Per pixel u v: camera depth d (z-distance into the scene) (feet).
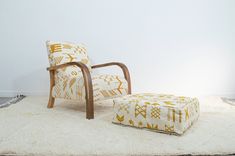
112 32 11.10
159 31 11.02
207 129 5.48
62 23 11.07
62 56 8.06
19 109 7.80
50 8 11.00
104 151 4.15
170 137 4.90
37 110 7.68
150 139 4.78
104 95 7.03
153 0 10.93
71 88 7.13
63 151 4.16
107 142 4.59
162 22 10.98
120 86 7.64
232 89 11.09
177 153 4.10
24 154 4.11
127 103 5.70
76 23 11.07
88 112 6.55
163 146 4.38
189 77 11.12
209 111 7.55
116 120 5.92
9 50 11.18
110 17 11.05
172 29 10.99
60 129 5.49
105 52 11.19
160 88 11.21
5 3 10.99
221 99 10.02
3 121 6.21
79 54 8.67
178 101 5.60
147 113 5.37
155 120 5.25
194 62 11.05
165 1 10.91
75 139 4.77
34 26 11.06
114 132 5.24
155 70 11.16
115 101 5.96
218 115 6.97
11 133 5.19
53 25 11.07
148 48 11.09
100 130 5.41
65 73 7.80
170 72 11.14
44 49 11.11
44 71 11.19
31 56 11.18
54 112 7.39
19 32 11.09
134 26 11.05
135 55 11.13
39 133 5.18
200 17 10.89
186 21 10.93
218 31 10.91
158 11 10.96
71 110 7.77
